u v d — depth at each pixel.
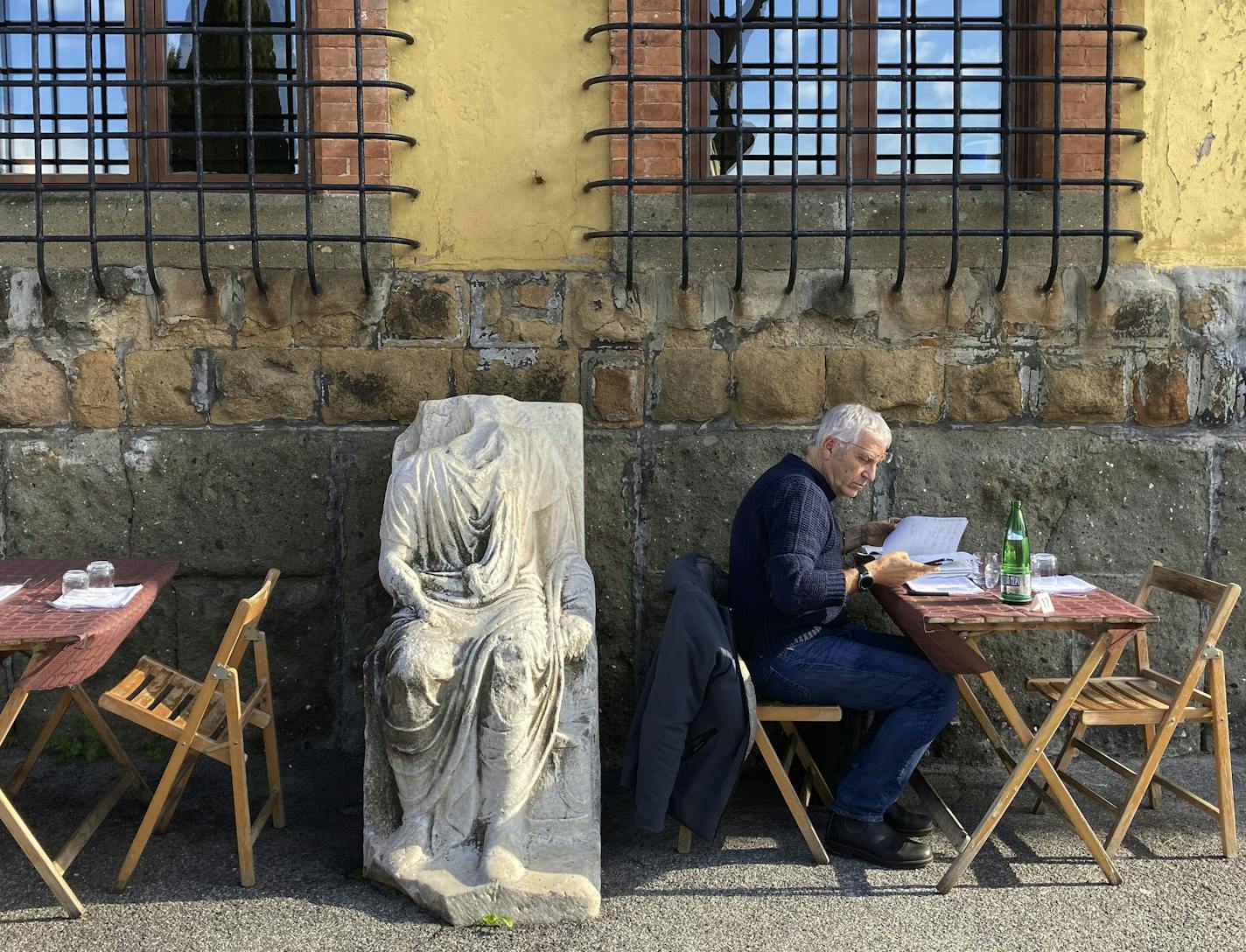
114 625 3.45
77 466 4.60
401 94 4.61
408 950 3.21
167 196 4.56
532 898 3.35
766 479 3.96
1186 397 4.75
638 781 3.67
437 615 3.67
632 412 4.70
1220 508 4.75
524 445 4.05
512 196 4.66
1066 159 4.70
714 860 3.79
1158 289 4.71
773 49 4.81
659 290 4.67
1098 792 4.33
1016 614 3.56
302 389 4.65
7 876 3.64
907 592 3.83
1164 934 3.31
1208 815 4.08
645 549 4.70
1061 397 4.73
